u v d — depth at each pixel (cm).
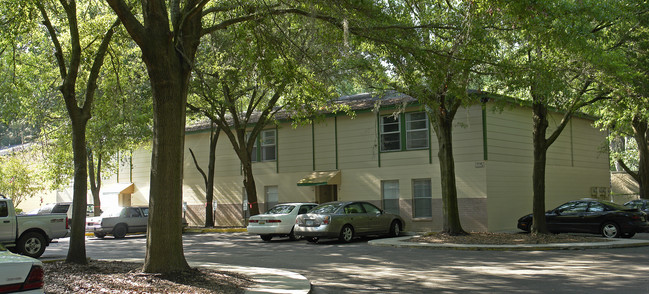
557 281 1023
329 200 2906
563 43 1167
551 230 2114
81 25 1619
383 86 1812
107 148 2717
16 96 1944
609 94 1925
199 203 3288
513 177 2445
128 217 2656
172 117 1031
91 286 904
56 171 3014
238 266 1285
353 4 1196
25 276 573
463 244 1702
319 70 1417
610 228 1938
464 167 2348
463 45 1228
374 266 1316
